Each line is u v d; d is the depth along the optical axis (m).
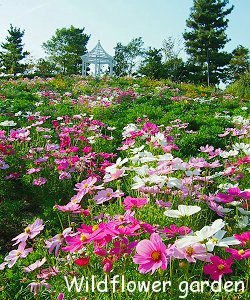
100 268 2.90
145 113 10.91
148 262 2.10
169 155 3.83
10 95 13.77
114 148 7.72
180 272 2.96
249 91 20.72
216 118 10.16
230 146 7.34
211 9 51.38
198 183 4.18
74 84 20.42
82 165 5.43
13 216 4.75
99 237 2.17
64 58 65.50
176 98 14.02
